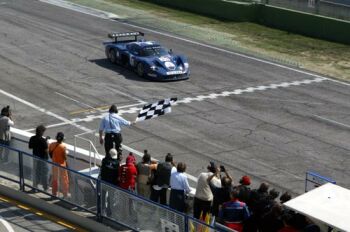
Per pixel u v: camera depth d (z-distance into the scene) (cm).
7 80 4025
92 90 3872
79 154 2620
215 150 3069
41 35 5128
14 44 4853
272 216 1917
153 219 2072
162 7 6303
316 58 4838
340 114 3628
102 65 4394
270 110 3644
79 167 2575
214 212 2092
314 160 2991
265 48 5062
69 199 2344
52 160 2411
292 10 5525
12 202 2462
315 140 3231
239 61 4656
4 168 2520
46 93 3809
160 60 4128
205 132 3288
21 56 4553
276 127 3388
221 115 3538
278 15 5625
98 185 2220
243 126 3384
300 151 3089
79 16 5816
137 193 2292
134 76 4166
